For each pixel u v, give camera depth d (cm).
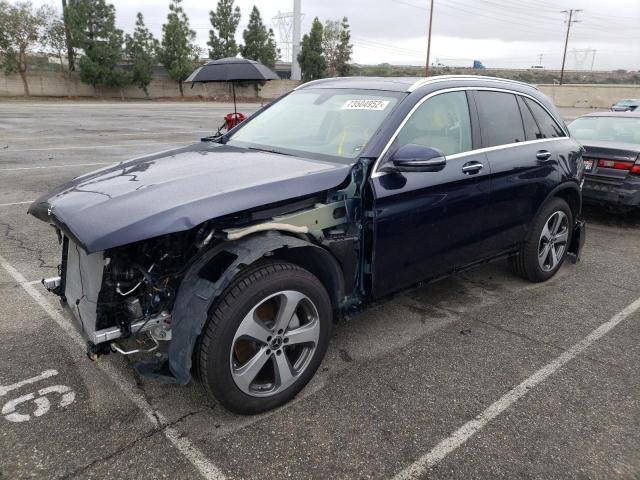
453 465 250
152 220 239
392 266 333
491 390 313
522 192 422
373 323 398
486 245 407
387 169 320
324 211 299
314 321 292
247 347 278
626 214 771
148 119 2284
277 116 416
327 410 288
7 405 285
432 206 346
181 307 254
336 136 351
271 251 265
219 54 5219
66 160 1091
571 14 7344
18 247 540
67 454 250
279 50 6419
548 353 359
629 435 274
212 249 265
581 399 305
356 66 7638
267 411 285
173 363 253
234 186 273
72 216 255
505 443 266
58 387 303
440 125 364
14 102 3434
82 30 4122
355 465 248
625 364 346
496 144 404
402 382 318
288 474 241
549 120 473
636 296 462
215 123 2141
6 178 887
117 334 255
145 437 263
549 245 477
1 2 3778
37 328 370
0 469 239
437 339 375
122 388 303
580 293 467
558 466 251
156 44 4781
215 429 270
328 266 303
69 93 4212
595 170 666
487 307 432
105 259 252
